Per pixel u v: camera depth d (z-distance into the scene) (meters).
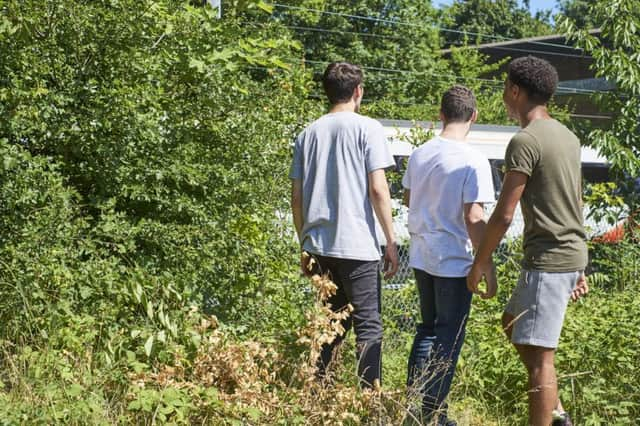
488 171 4.65
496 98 23.16
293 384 4.55
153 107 5.16
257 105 5.83
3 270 4.64
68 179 5.04
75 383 4.05
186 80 5.52
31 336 4.41
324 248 4.62
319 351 4.39
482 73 29.09
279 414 4.24
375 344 4.63
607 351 5.34
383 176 4.60
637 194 9.81
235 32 5.68
